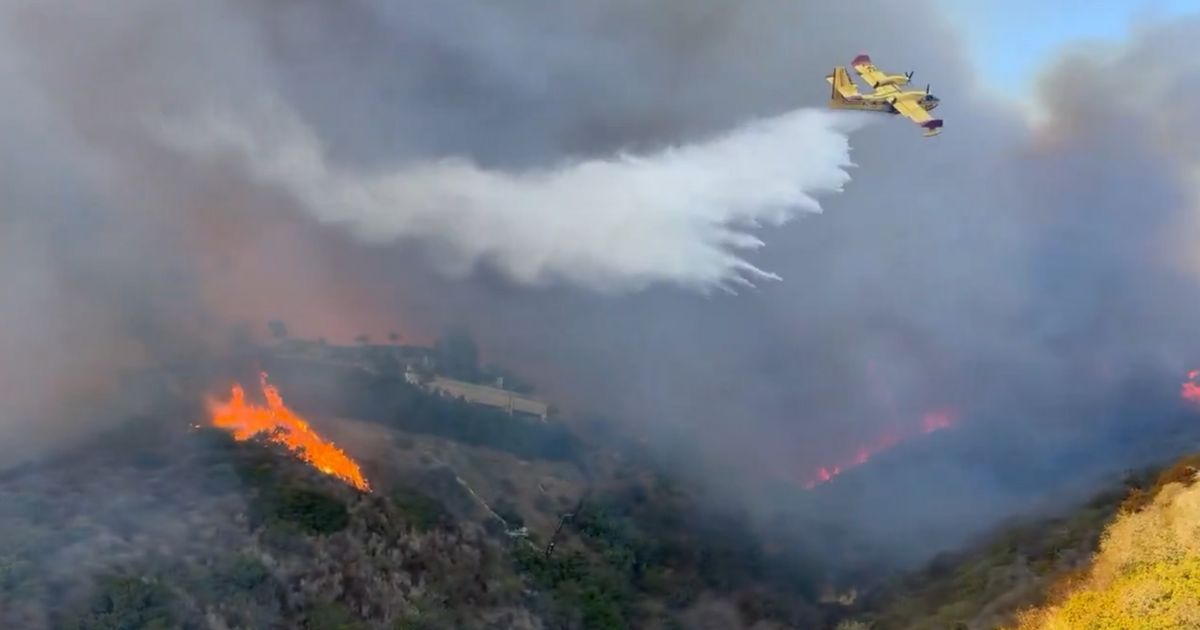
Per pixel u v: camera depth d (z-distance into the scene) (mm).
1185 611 28031
